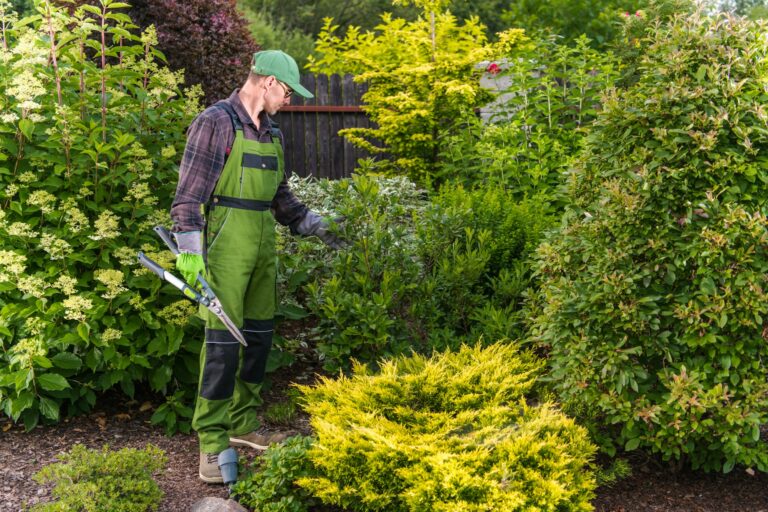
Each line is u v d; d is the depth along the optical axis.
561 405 3.53
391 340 4.08
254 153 3.05
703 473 3.31
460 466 2.63
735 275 2.88
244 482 2.94
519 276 4.52
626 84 6.65
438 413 3.10
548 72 7.23
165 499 2.99
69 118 3.47
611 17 10.41
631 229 3.00
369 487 2.71
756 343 2.91
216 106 3.03
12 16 3.64
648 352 3.02
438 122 7.68
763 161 2.92
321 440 2.85
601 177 3.29
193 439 3.65
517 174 6.37
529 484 2.62
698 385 2.85
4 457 3.30
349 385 3.43
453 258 4.55
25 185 3.54
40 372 3.54
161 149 3.86
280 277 4.50
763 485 3.20
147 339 3.68
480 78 7.99
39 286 3.45
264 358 3.44
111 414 3.86
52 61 3.82
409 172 7.61
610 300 3.02
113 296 3.48
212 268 3.05
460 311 4.50
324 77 9.23
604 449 3.17
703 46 3.05
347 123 9.34
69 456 2.95
